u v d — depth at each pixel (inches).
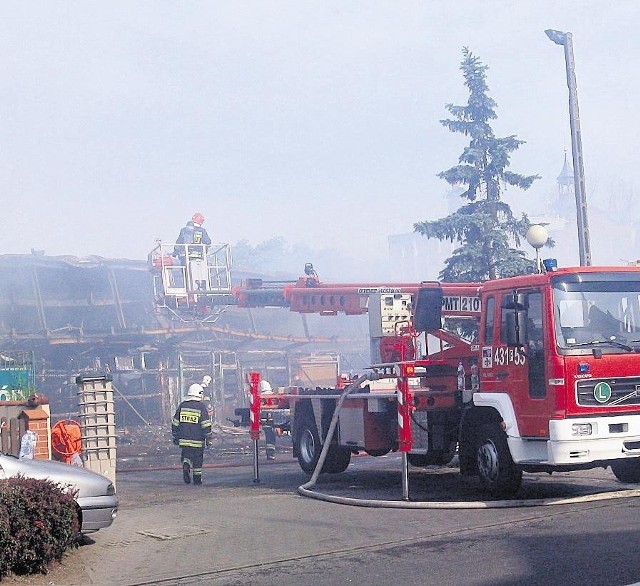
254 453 612.7
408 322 575.2
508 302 440.8
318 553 329.1
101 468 515.8
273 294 839.1
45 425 498.9
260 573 300.4
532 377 424.8
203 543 364.5
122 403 1256.2
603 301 422.3
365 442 556.7
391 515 410.6
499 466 444.1
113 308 1256.8
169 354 1283.2
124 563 331.6
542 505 411.2
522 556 296.0
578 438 403.9
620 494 423.8
